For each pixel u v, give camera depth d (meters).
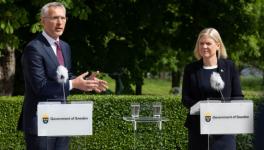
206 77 7.92
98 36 20.02
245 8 20.89
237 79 8.01
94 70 19.86
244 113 7.21
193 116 7.84
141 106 13.23
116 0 19.73
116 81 20.92
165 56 27.83
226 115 7.22
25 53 7.46
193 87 7.95
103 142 13.18
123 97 13.26
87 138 13.07
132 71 20.92
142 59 21.41
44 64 7.45
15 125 12.93
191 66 8.06
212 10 20.44
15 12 14.82
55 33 7.55
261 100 4.23
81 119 6.92
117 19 19.66
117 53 20.44
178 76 36.38
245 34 21.41
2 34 15.13
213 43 7.93
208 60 7.97
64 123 6.91
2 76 17.25
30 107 7.45
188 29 21.41
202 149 7.80
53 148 7.40
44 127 6.89
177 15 21.56
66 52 7.76
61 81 7.33
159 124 12.00
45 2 15.02
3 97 13.26
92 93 17.28
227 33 20.58
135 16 20.30
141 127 13.29
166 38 21.77
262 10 21.59
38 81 7.32
